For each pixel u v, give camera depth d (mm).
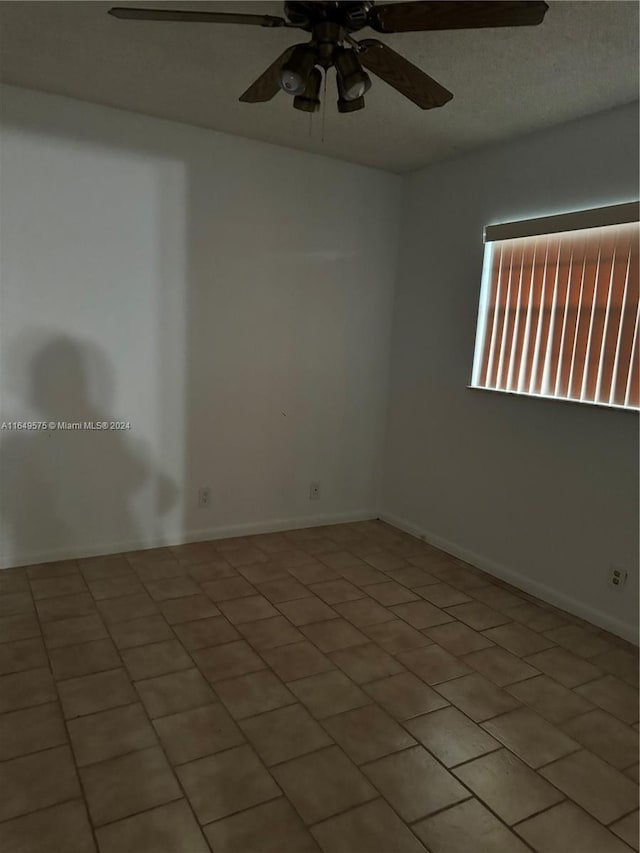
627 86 2418
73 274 3053
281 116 3006
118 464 3324
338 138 3283
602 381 2717
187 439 3498
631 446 2600
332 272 3807
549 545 3004
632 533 2619
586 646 2584
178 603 2822
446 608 2902
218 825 1569
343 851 1510
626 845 1566
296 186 3588
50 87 2793
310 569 3309
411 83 1921
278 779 1739
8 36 2268
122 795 1652
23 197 2891
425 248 3770
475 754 1887
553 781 1786
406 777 1773
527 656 2486
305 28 1725
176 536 3572
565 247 2857
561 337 2898
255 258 3529
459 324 3516
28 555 3170
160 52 2367
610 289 2660
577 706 2158
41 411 3082
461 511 3555
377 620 2746
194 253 3344
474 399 3428
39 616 2637
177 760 1796
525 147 3049
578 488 2846
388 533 3977
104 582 3008
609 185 2652
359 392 4062
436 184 3654
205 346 3463
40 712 1986
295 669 2314
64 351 3088
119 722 1953
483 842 1557
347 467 4117
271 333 3664
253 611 2777
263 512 3848
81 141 2973
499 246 3238
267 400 3723
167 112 3049
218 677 2236
